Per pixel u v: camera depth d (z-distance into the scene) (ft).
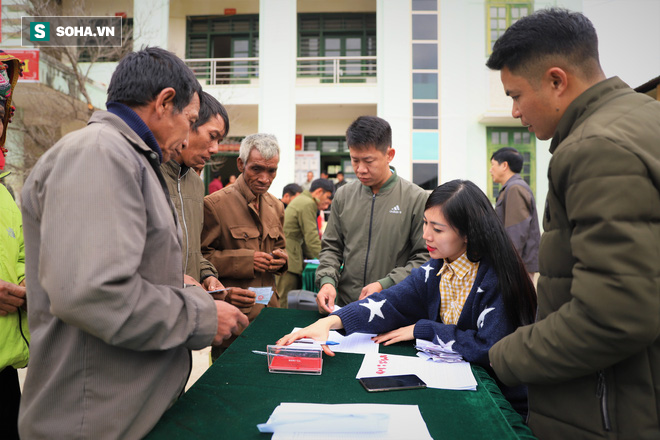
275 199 8.45
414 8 33.22
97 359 2.75
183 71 3.35
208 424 2.81
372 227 6.81
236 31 38.65
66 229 2.46
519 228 11.78
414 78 33.30
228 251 6.95
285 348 3.91
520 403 4.17
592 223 2.54
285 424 2.66
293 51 33.71
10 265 4.80
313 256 12.56
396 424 2.77
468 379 3.57
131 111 3.20
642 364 2.68
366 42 38.40
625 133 2.59
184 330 2.81
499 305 4.07
